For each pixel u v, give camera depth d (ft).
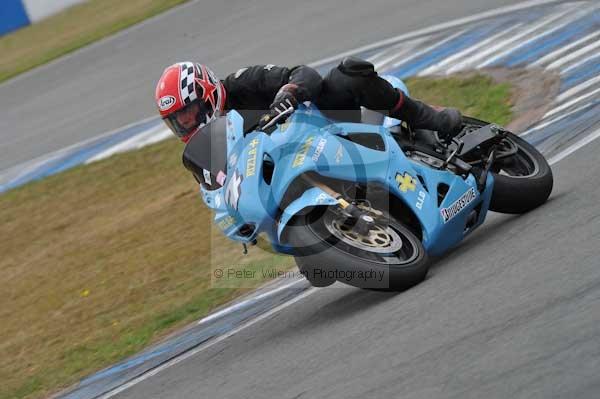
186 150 58.23
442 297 51.88
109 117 180.45
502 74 117.91
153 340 79.05
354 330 53.11
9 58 280.31
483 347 42.01
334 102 59.72
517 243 56.95
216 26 219.20
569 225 55.83
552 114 93.09
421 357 43.98
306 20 190.90
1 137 195.83
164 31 236.02
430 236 58.44
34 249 128.47
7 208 151.12
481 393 37.47
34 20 323.57
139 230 117.50
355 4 189.16
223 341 67.05
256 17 211.82
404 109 61.72
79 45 257.96
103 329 88.53
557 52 116.26
